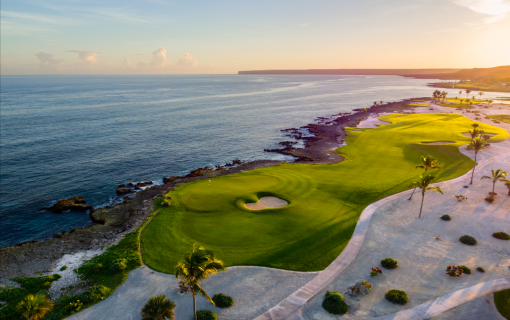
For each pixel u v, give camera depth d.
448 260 36.22
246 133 126.88
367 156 84.75
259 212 50.91
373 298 30.05
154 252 39.84
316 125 140.00
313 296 30.75
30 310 27.08
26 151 92.69
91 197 62.91
